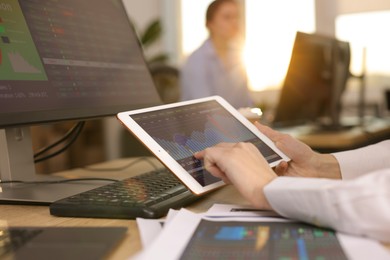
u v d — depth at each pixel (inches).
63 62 37.8
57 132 121.3
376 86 174.1
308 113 98.1
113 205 26.8
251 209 26.1
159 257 18.0
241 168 25.4
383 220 19.5
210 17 118.3
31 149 39.4
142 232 22.3
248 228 21.9
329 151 81.9
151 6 197.5
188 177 28.2
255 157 26.5
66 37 39.2
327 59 97.1
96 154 148.9
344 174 33.6
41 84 34.5
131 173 45.9
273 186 23.5
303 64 91.4
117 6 50.3
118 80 44.9
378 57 174.1
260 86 189.5
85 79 39.9
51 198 31.5
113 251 20.1
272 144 35.2
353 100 174.4
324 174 33.7
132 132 28.6
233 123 35.9
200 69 111.3
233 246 19.2
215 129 34.1
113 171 48.1
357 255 17.9
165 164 28.1
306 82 93.4
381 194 19.8
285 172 34.2
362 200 20.1
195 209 28.5
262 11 189.6
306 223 22.5
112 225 25.1
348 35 180.5
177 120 32.3
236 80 116.0
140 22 190.5
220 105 37.5
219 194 33.0
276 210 23.3
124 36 49.3
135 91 47.4
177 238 20.2
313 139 82.7
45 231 22.2
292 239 20.1
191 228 21.8
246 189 24.7
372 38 175.6
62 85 36.8
